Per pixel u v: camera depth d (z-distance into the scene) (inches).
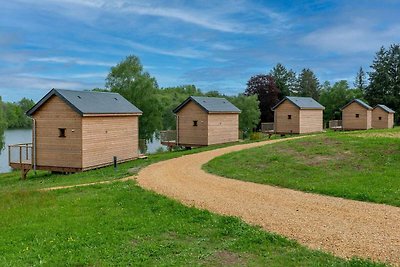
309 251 362.6
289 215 484.7
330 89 3358.8
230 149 1262.3
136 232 438.3
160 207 548.7
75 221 485.1
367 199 540.4
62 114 1052.5
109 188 698.2
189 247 386.3
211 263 342.0
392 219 450.6
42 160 1085.8
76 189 710.5
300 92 4047.7
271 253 362.9
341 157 821.2
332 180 660.7
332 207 511.8
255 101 2716.5
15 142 2581.2
